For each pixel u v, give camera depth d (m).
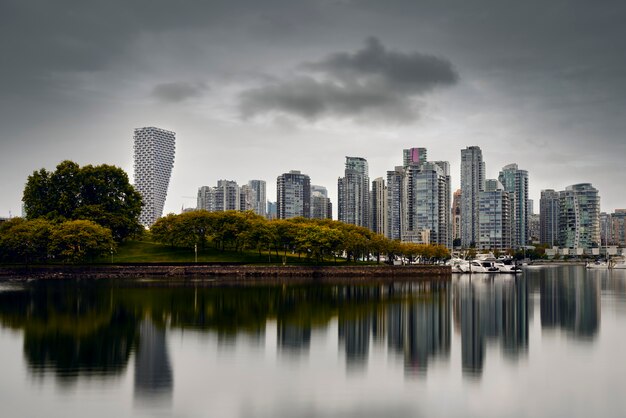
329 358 64.50
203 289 144.50
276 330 81.62
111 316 92.62
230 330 80.88
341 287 160.00
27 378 54.69
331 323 89.25
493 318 97.81
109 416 45.09
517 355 67.62
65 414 45.31
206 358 63.47
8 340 72.19
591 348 72.00
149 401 48.56
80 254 177.12
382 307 111.19
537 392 52.59
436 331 83.44
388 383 54.94
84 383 53.31
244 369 59.12
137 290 139.75
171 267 191.00
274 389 52.47
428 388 53.59
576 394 52.12
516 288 170.62
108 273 184.38
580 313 105.94
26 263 183.25
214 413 46.16
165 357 63.69
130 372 57.09
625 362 64.25
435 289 159.88
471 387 54.00
